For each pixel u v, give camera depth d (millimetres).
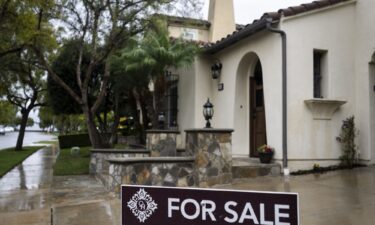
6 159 15047
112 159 6762
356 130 8734
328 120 8414
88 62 13312
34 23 10352
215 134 7047
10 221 5148
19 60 14969
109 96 14422
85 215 5266
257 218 1636
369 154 8539
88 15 10844
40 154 18469
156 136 9703
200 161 6883
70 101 14055
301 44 8211
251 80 9984
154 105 11352
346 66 8781
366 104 8594
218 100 10758
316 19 8445
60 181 8781
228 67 10281
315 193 5996
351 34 8914
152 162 6586
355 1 8945
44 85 20656
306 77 8219
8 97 21016
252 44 9156
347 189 6262
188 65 10266
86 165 11430
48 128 95250
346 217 4637
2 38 11250
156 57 10141
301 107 8125
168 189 1796
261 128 9625
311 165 8172
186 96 11492
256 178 7621
